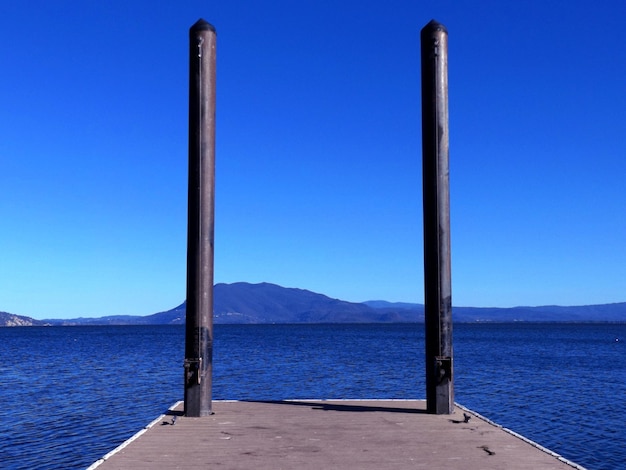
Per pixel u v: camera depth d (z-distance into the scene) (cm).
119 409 2619
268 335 15712
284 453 927
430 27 1322
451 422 1183
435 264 1293
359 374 4109
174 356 6362
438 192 1298
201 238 1278
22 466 1681
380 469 834
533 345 9744
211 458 895
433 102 1312
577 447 1950
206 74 1302
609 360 5947
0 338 14088
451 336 1293
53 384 3638
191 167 1291
